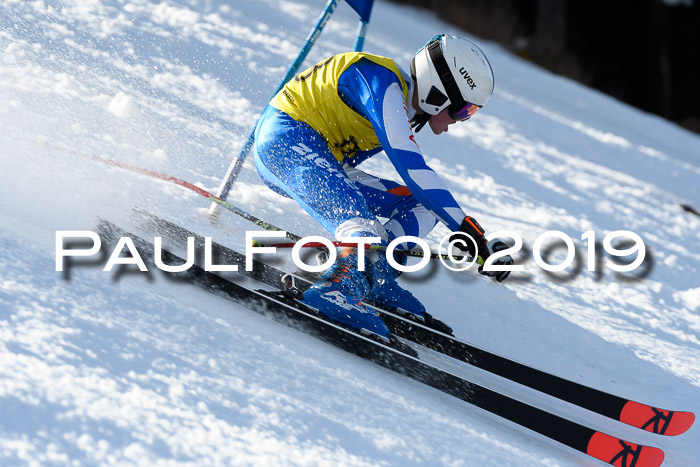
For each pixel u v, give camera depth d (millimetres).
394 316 10281
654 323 14789
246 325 7844
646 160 39500
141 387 5586
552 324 13078
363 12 12086
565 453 8016
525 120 36438
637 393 11031
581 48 100438
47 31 19266
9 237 7430
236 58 23766
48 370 5324
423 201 9445
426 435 6773
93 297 6734
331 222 9602
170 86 18812
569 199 24094
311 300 9219
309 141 10000
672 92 104875
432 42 10008
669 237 23531
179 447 5055
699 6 101625
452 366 9891
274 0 40062
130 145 13609
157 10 25891
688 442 9758
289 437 5699
